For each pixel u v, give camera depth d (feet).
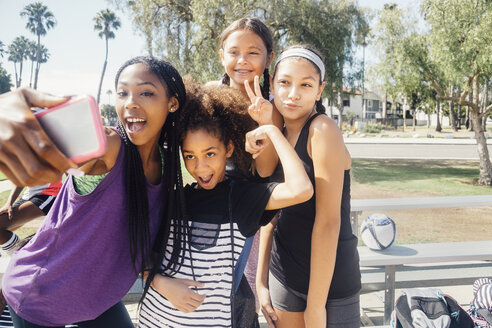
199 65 45.60
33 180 2.09
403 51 36.96
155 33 48.08
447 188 33.35
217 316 4.29
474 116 36.01
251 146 4.49
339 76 48.57
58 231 3.91
